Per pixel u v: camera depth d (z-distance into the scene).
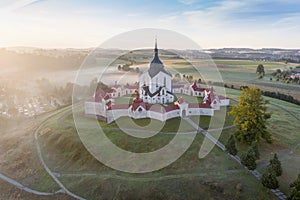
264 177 29.08
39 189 35.56
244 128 40.50
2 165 43.12
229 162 35.47
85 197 32.12
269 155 38.09
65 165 39.72
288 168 34.41
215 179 31.36
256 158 33.09
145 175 32.91
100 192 32.09
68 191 33.62
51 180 36.78
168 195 29.56
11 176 39.84
